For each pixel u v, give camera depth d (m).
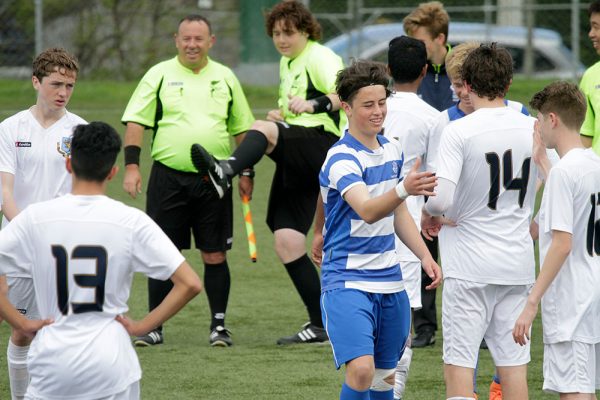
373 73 13.59
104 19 62.34
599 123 18.81
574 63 55.16
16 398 15.56
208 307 24.27
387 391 14.38
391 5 67.75
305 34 21.03
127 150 21.11
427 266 13.91
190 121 20.91
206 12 64.62
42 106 16.36
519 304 14.39
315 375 18.31
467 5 67.75
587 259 13.64
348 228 13.64
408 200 17.92
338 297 13.59
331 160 13.61
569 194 13.27
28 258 11.55
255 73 64.50
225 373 18.44
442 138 14.43
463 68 14.64
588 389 13.70
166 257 11.47
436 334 21.81
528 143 14.38
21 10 60.09
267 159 46.88
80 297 11.34
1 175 15.98
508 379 14.40
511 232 14.34
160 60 63.47
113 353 11.27
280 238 20.80
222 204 20.92
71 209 11.46
